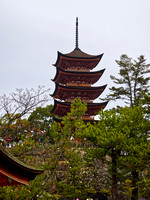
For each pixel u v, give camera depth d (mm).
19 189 16766
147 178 25562
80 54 60062
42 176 20109
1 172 7562
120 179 28641
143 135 29250
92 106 51812
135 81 50188
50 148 21359
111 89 50094
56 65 62281
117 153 28625
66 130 23281
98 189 31344
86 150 29797
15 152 17859
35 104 16297
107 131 28578
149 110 30219
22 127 16766
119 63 50156
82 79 56188
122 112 30703
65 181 30469
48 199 19266
